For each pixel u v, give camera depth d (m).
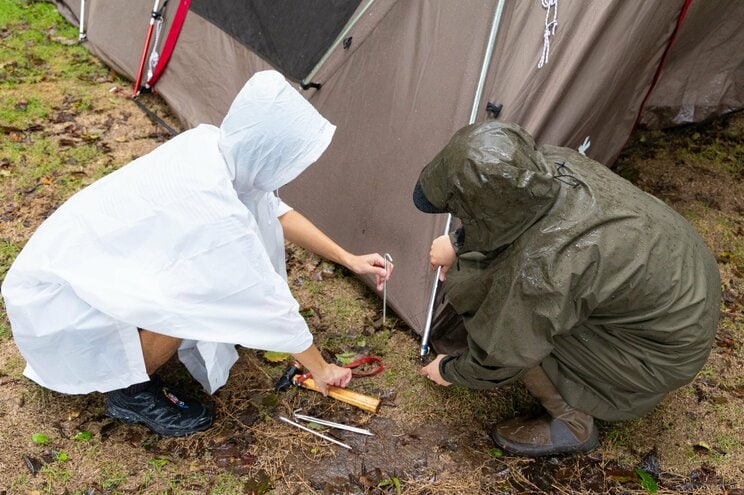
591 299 1.86
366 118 2.88
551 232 1.82
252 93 1.85
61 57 4.70
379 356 2.71
